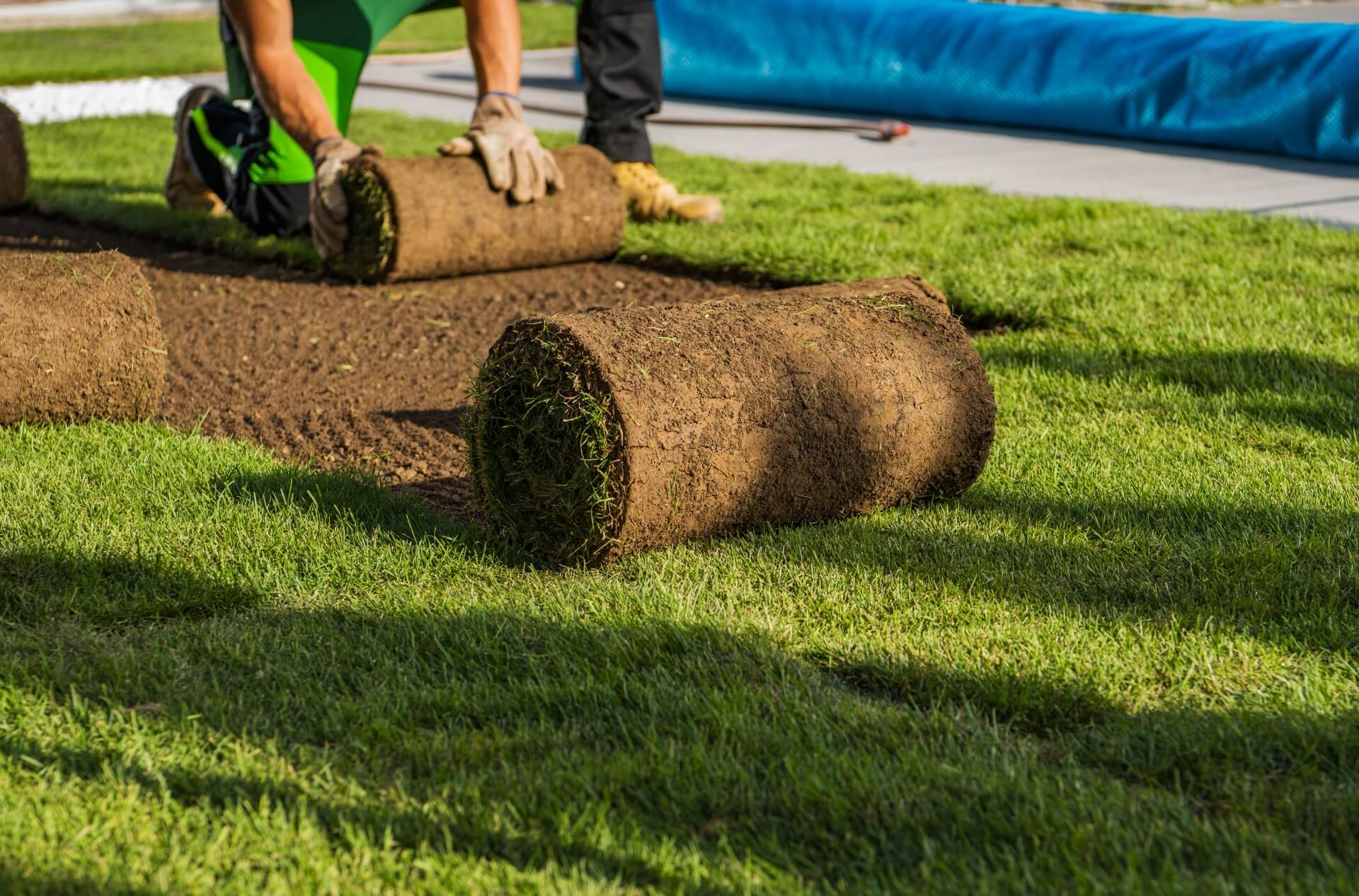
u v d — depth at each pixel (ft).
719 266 21.18
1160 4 69.46
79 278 13.78
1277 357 15.19
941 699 7.96
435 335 18.04
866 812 6.75
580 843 6.54
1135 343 15.99
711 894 6.17
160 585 9.73
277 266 22.79
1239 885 6.13
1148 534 10.49
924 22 40.40
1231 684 8.07
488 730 7.70
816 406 10.53
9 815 6.83
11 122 26.84
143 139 38.11
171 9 106.32
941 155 33.47
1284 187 27.53
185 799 7.05
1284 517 10.64
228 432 14.23
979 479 12.00
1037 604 9.27
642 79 24.66
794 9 43.60
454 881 6.26
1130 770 7.22
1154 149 33.76
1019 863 6.34
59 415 13.66
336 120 23.63
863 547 10.39
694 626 8.86
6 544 10.39
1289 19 62.59
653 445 9.78
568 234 21.70
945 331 11.57
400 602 9.42
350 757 7.40
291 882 6.29
